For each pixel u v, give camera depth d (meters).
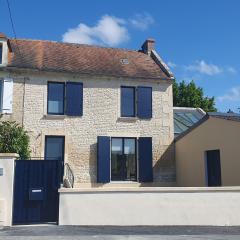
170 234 10.36
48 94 18.08
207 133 16.55
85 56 20.31
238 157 14.38
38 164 11.73
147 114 18.98
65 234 10.05
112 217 11.62
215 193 12.22
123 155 18.56
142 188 11.88
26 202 11.54
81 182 17.66
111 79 18.80
